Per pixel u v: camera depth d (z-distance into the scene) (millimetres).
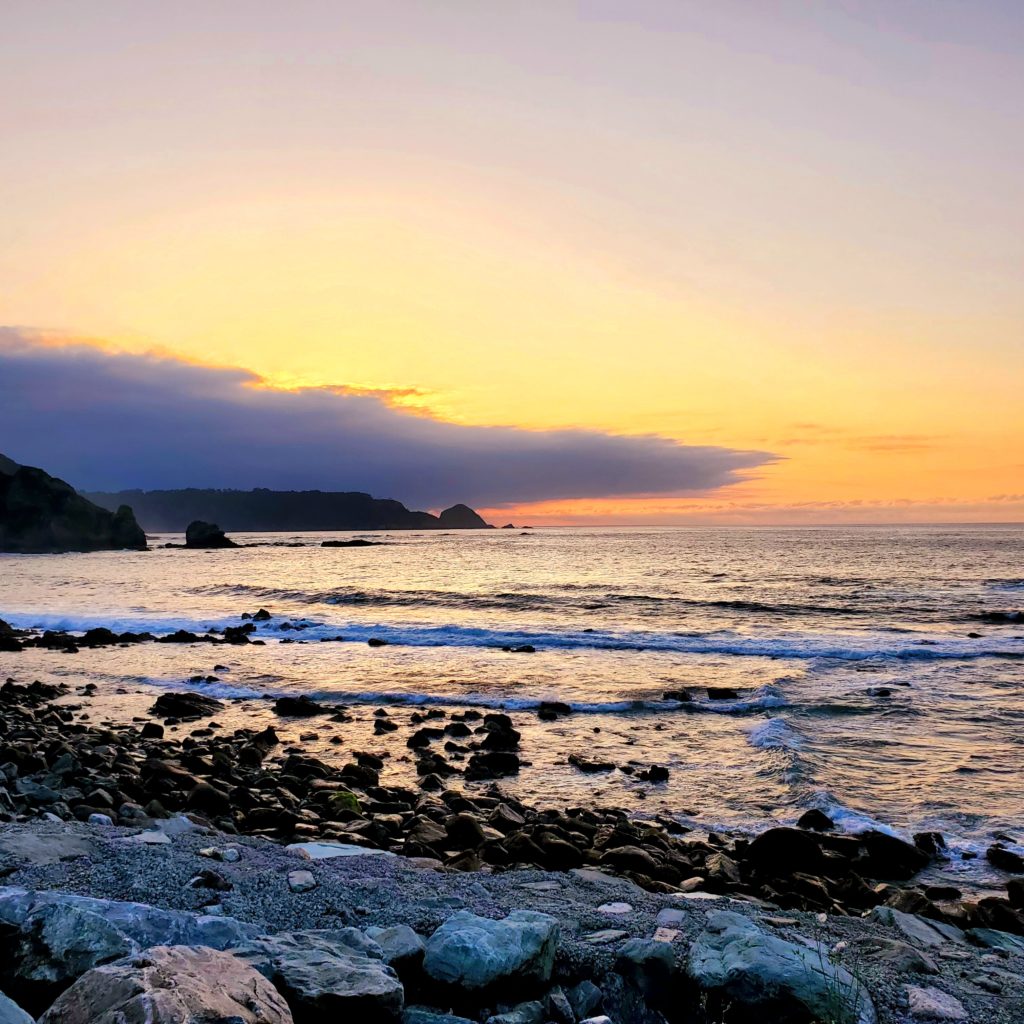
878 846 10430
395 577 64312
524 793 13508
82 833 6977
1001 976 5379
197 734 17109
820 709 19062
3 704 19547
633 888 7027
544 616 38250
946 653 26906
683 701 20234
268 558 100375
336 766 14789
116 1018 3275
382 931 5156
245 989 3760
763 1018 4602
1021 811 12375
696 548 114688
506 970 4691
